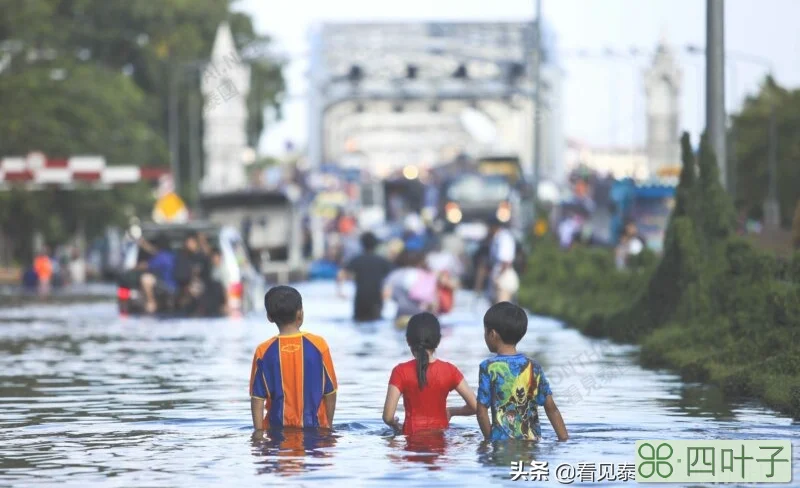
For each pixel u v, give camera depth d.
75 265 151.00
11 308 90.88
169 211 138.88
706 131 52.25
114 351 53.03
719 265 47.03
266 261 139.62
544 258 93.06
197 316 77.94
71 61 160.75
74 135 154.38
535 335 59.31
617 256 93.81
